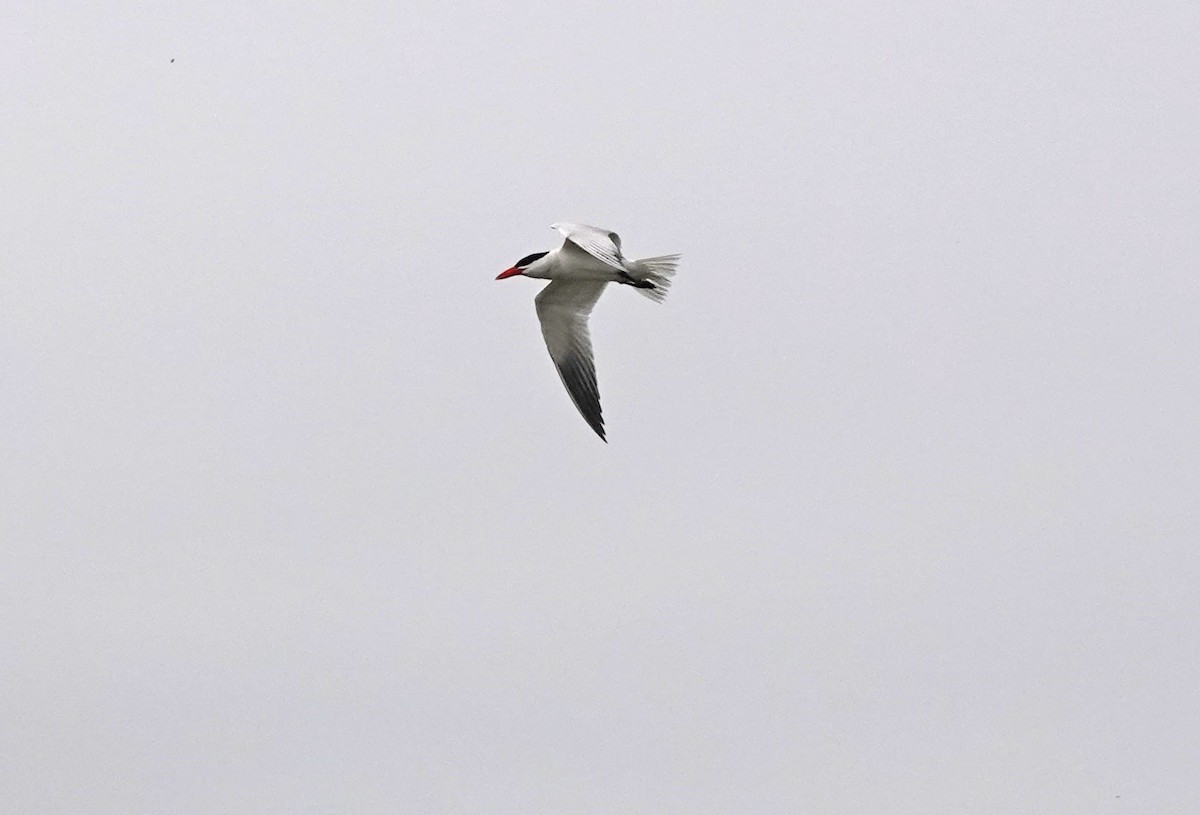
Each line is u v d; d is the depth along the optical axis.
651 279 18.28
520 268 18.23
